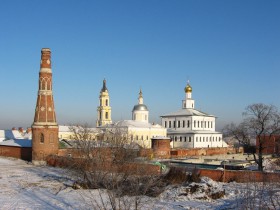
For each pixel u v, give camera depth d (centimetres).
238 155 11244
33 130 7456
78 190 4388
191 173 4950
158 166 4881
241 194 3972
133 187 3466
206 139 12925
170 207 3466
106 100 14638
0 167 6844
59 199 3975
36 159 7375
